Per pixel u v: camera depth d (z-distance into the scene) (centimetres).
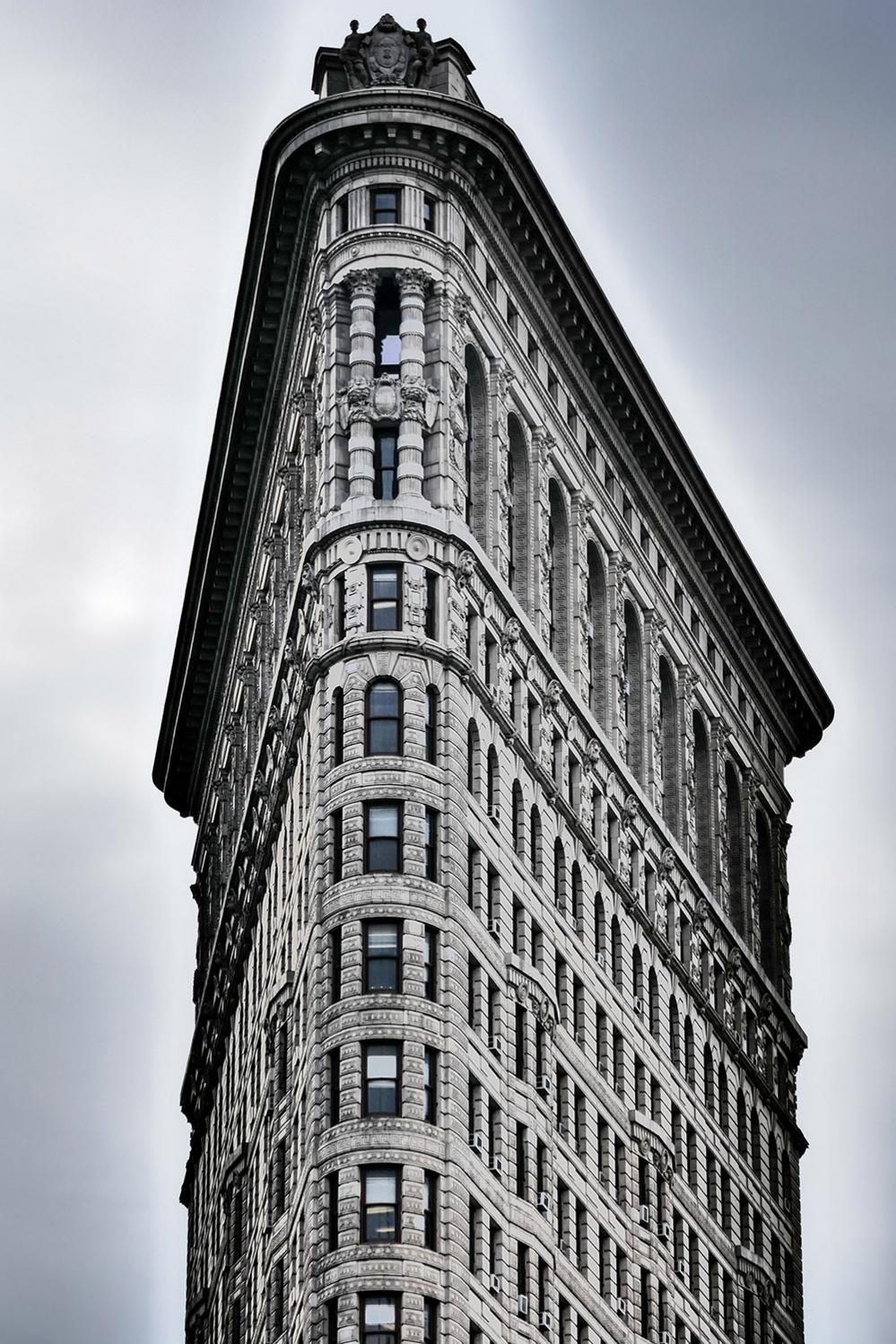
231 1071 18275
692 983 17438
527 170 15962
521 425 16200
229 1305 17250
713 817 18338
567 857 15862
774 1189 18475
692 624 18425
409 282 15338
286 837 16100
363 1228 13812
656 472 17688
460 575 15050
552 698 15925
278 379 16688
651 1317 16012
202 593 19025
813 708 19988
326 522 15038
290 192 15775
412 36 16038
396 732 14625
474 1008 14562
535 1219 14800
